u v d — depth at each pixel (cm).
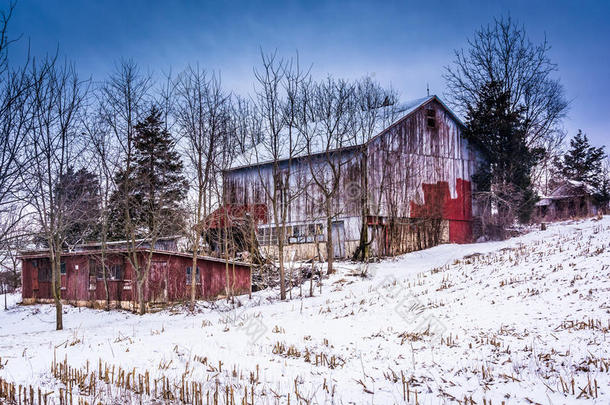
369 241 3147
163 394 694
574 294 1244
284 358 957
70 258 2811
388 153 3359
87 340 1286
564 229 2914
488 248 2827
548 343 912
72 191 1878
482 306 1326
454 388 743
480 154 3950
